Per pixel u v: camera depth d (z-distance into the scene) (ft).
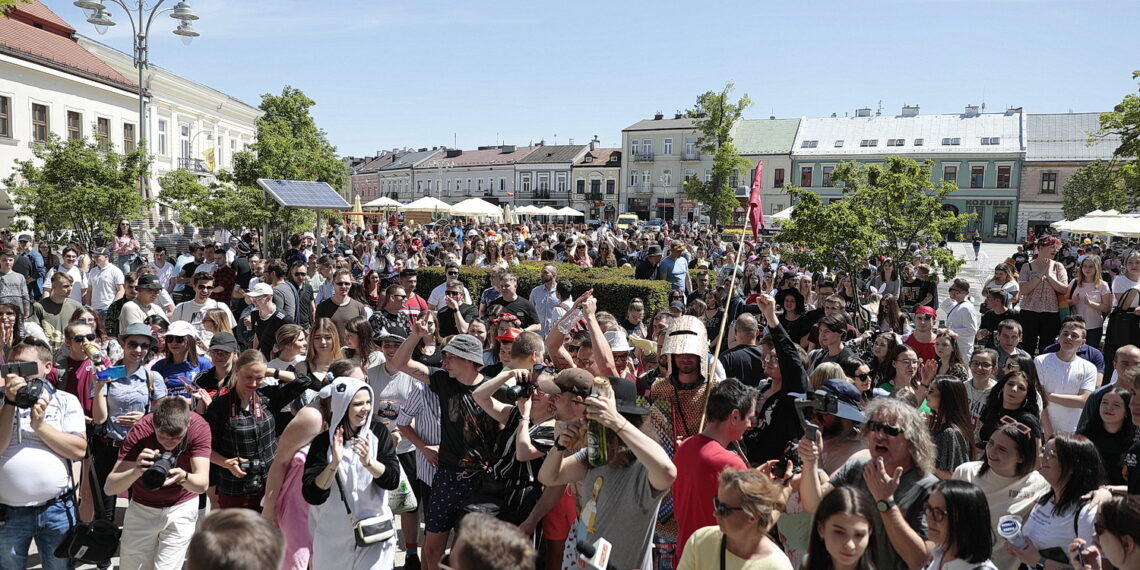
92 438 17.52
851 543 9.93
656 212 263.70
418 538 19.69
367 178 369.09
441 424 16.40
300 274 34.71
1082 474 12.59
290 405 15.19
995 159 216.95
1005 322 25.61
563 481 12.96
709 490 12.08
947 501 10.82
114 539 14.71
